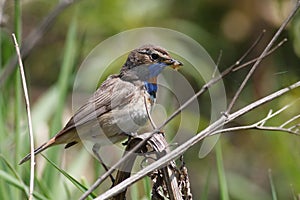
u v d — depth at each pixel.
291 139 12.98
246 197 14.72
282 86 13.55
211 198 14.95
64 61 11.19
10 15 14.26
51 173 10.24
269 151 14.66
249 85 14.60
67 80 11.06
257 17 15.17
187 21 15.30
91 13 14.89
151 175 7.50
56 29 15.45
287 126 12.84
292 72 14.01
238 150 15.05
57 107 10.81
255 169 15.01
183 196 7.43
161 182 7.47
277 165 14.73
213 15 15.47
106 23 14.80
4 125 10.93
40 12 16.02
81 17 14.92
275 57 14.41
